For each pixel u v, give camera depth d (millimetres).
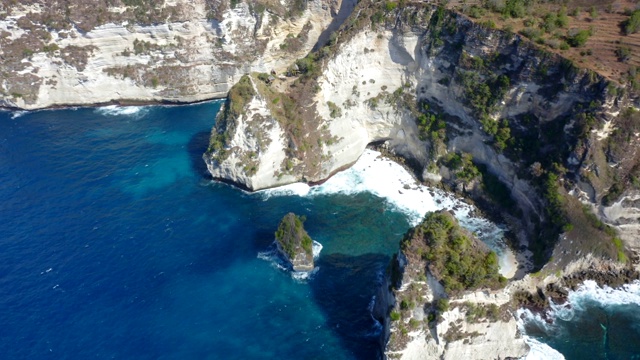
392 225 71000
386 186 78875
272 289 61031
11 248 65188
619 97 58906
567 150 62750
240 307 58562
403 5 76750
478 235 68188
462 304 49500
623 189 59406
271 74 86500
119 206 73312
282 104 79625
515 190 69562
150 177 80000
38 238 66938
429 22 75500
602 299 58750
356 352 53625
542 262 61406
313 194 77500
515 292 59281
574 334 54844
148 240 67438
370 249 66938
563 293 59562
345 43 79375
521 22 70875
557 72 64250
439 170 77625
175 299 59219
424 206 74312
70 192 75812
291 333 55594
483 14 72562
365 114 83875
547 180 63656
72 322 56062
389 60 80875
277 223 71312
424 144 79812
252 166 76062
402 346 50094
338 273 63219
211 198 76062
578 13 71625
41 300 58406
